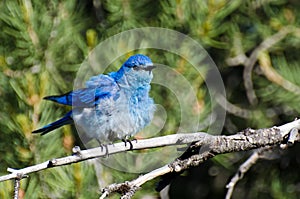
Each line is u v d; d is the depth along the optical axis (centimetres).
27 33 1148
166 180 936
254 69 1481
